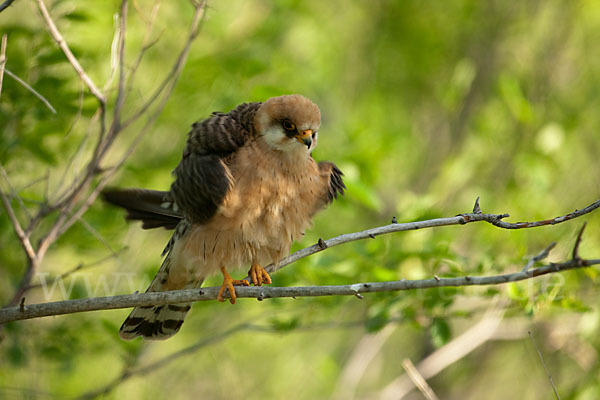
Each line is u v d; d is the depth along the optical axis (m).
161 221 8.48
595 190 13.75
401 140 14.91
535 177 13.11
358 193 10.73
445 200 14.16
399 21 17.72
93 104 9.64
